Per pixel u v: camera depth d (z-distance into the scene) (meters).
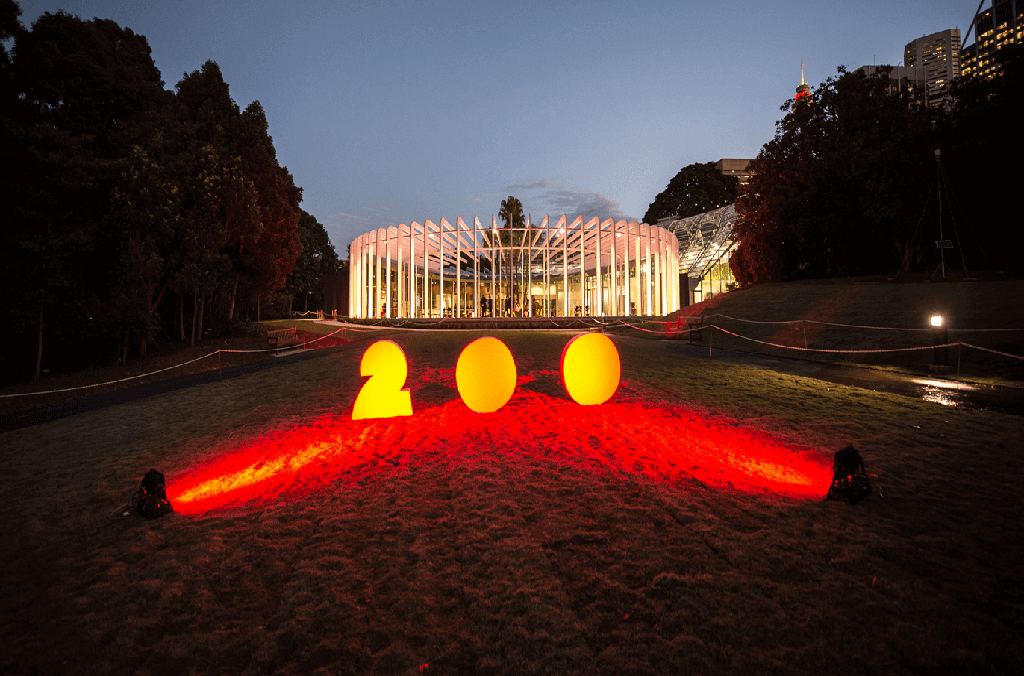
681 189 75.38
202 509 4.68
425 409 8.83
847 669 2.34
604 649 2.54
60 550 3.92
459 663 2.48
